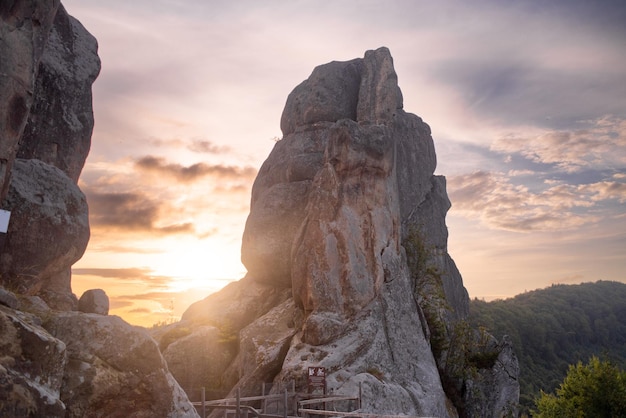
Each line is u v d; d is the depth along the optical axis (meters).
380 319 43.00
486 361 49.47
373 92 53.84
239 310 48.97
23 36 17.89
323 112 55.12
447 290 61.84
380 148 45.72
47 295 25.28
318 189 43.66
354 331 41.06
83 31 32.16
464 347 49.53
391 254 45.62
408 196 58.69
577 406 56.47
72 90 30.39
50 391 14.91
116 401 16.56
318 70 57.44
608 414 55.09
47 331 16.42
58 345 15.31
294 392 34.59
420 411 40.31
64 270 26.92
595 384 56.03
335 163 44.66
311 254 42.38
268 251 50.25
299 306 43.28
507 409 47.81
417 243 53.19
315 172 52.19
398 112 60.88
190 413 18.09
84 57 31.52
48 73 29.34
